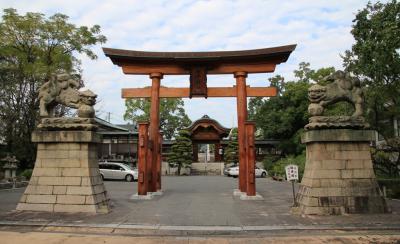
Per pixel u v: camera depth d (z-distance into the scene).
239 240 9.69
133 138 55.09
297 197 14.45
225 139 61.09
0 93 30.16
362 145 13.17
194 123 55.34
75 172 13.48
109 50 19.94
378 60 15.60
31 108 30.73
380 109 20.30
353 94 13.62
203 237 10.11
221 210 14.28
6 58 29.67
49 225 11.26
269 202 16.83
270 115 47.72
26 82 30.69
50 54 30.20
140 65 20.77
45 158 13.70
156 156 20.44
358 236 10.02
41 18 29.69
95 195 13.57
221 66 20.59
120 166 36.19
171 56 20.00
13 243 9.33
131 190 23.58
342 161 13.03
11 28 29.03
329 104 13.78
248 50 19.84
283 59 20.23
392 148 20.34
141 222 11.73
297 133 44.72
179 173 51.62
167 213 13.51
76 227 11.09
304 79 45.75
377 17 15.22
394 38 13.05
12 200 17.02
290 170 14.85
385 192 17.91
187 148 51.69
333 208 12.66
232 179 38.47
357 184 12.88
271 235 10.33
